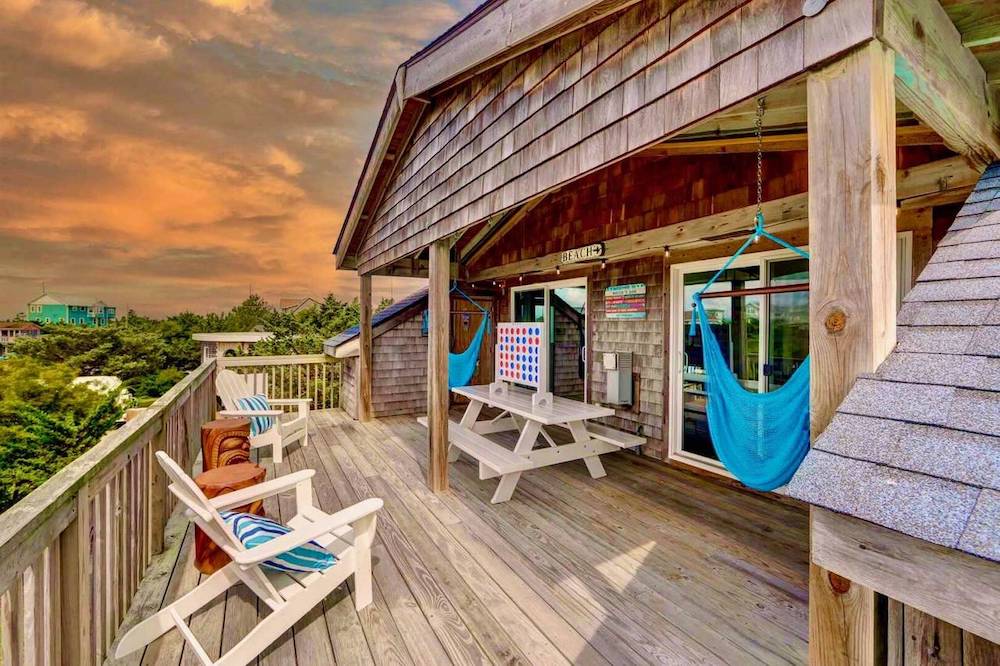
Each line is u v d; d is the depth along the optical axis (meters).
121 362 18.00
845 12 1.13
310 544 2.28
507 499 3.66
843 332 1.10
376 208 6.02
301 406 5.39
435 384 3.86
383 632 2.10
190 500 1.91
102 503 1.97
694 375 4.51
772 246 3.76
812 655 1.09
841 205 1.12
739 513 3.43
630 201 4.47
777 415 2.76
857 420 1.00
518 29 2.36
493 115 3.09
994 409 0.85
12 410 7.18
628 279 5.14
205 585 2.18
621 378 5.09
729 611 2.26
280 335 17.55
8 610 1.20
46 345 17.34
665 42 1.80
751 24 1.44
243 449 3.71
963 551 0.73
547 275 6.50
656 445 4.81
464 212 3.47
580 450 4.09
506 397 4.69
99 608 1.86
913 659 0.95
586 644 2.02
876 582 0.91
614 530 3.14
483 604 2.30
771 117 2.55
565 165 2.37
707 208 3.71
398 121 4.29
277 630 1.93
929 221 2.79
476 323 7.72
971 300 1.10
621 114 2.01
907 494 0.84
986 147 1.75
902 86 1.29
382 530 3.13
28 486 6.54
